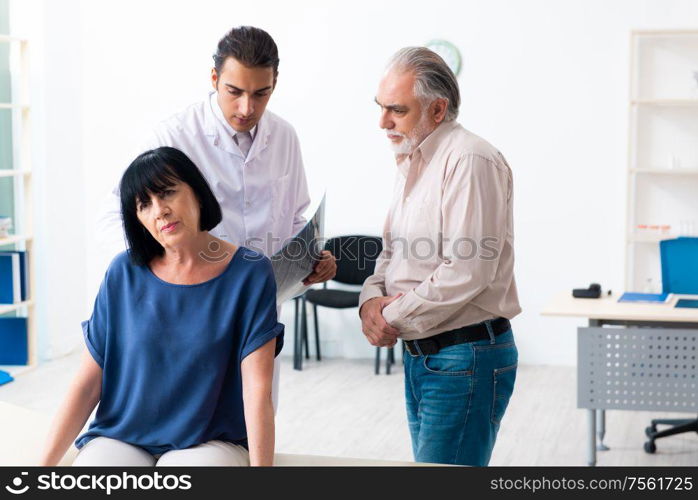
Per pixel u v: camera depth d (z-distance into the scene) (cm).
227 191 269
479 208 226
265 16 623
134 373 186
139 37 637
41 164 602
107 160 648
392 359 599
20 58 569
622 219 588
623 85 580
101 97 645
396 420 482
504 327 240
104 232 259
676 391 395
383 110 240
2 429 202
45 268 607
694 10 568
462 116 603
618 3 576
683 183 581
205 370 185
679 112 577
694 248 469
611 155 586
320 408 506
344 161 623
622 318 397
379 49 610
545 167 595
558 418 487
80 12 641
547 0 584
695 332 391
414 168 242
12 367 580
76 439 193
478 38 595
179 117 267
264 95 241
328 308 632
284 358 632
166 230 181
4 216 589
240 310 188
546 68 588
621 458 420
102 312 189
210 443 186
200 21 629
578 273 598
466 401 234
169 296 186
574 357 604
